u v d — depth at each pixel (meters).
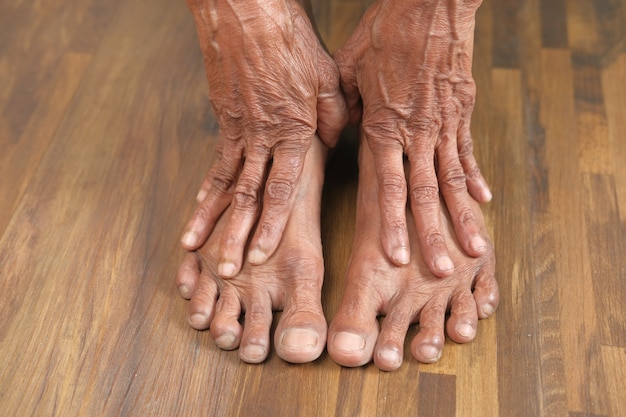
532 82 1.04
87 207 0.93
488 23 1.11
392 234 0.83
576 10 1.12
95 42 1.09
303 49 0.83
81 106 1.03
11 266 0.89
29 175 0.96
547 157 0.97
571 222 0.91
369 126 0.85
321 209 0.93
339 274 0.88
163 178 0.96
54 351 0.83
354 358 0.80
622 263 0.88
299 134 0.84
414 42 0.80
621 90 1.03
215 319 0.82
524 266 0.88
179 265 0.89
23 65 1.07
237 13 0.79
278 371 0.81
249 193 0.84
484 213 0.92
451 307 0.83
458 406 0.79
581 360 0.82
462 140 0.87
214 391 0.81
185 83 1.05
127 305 0.86
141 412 0.79
